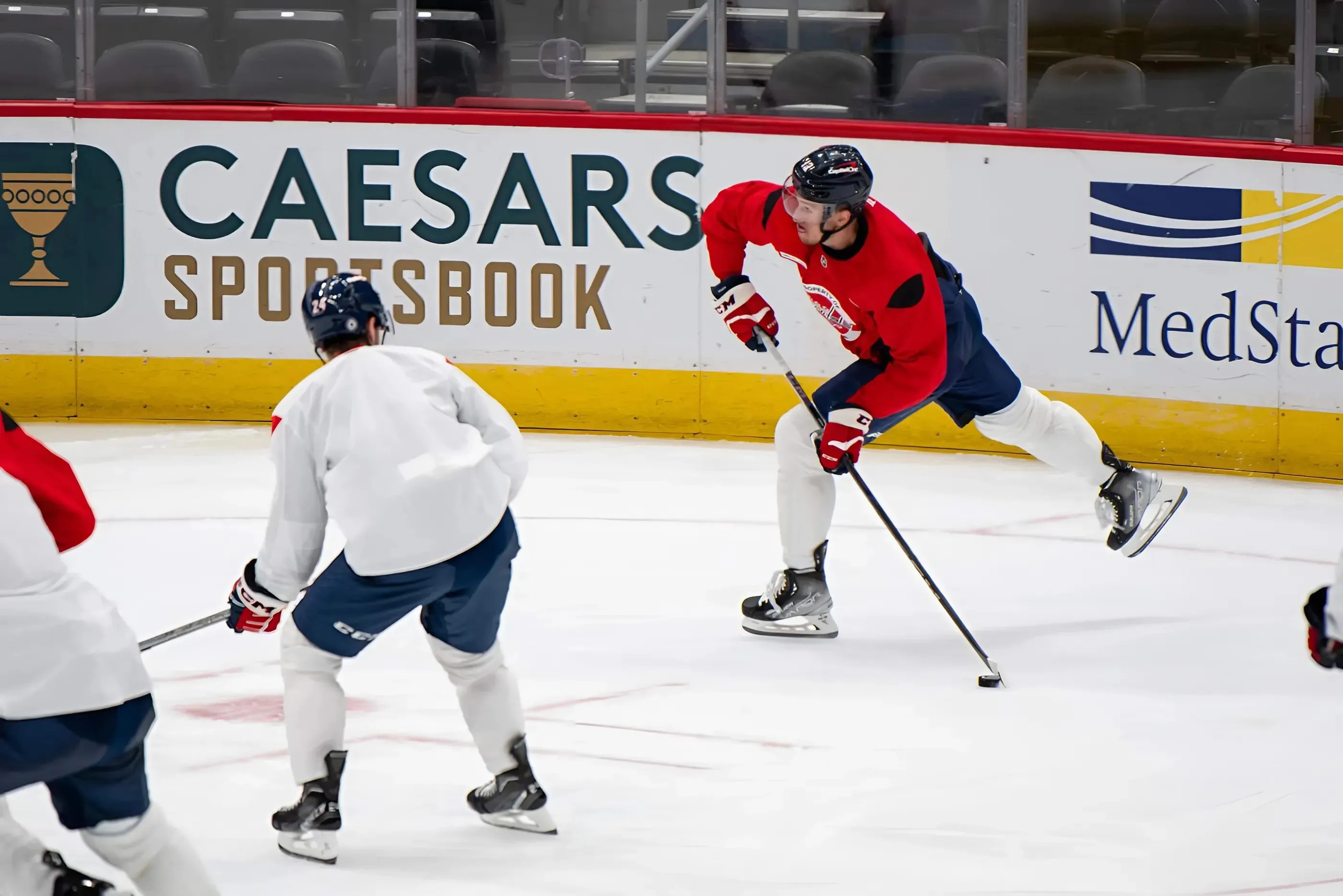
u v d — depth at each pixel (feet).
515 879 38.14
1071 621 60.95
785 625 58.70
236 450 87.30
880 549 70.90
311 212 92.07
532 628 59.00
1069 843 40.75
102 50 92.63
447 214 91.61
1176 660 56.34
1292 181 82.79
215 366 93.56
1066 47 86.89
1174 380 86.33
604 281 91.40
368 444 36.45
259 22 91.86
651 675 54.13
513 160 90.84
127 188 92.22
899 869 38.99
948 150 87.76
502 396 92.99
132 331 93.45
